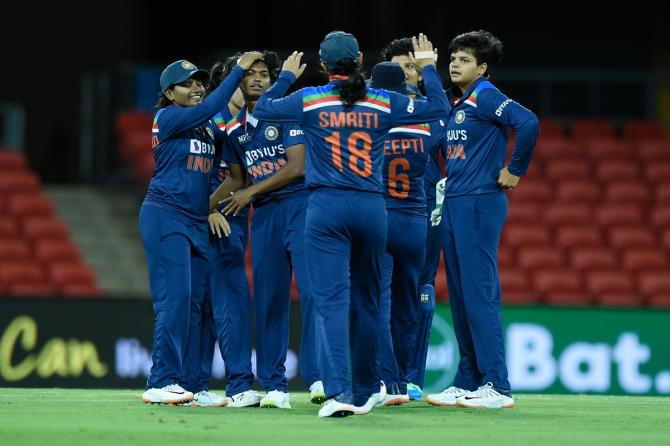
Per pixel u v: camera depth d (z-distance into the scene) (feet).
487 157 87.40
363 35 243.60
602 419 79.00
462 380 89.92
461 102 88.07
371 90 76.54
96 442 62.13
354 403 77.71
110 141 218.79
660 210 207.41
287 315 87.86
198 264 87.81
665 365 150.71
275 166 87.10
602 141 223.10
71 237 200.85
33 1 239.50
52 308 141.69
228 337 87.92
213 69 92.99
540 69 246.06
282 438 63.98
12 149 215.72
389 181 85.76
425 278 96.07
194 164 86.22
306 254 75.61
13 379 139.85
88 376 141.90
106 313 143.13
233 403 86.89
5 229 187.21
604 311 150.41
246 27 246.47
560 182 211.20
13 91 238.27
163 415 76.38
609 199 209.36
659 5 247.29
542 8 246.06
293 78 78.89
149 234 85.56
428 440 64.03
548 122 226.17
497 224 87.40
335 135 74.90
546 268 188.14
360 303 76.64
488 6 245.24
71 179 238.89
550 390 148.97
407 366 89.66
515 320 149.18
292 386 143.95
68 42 241.35
